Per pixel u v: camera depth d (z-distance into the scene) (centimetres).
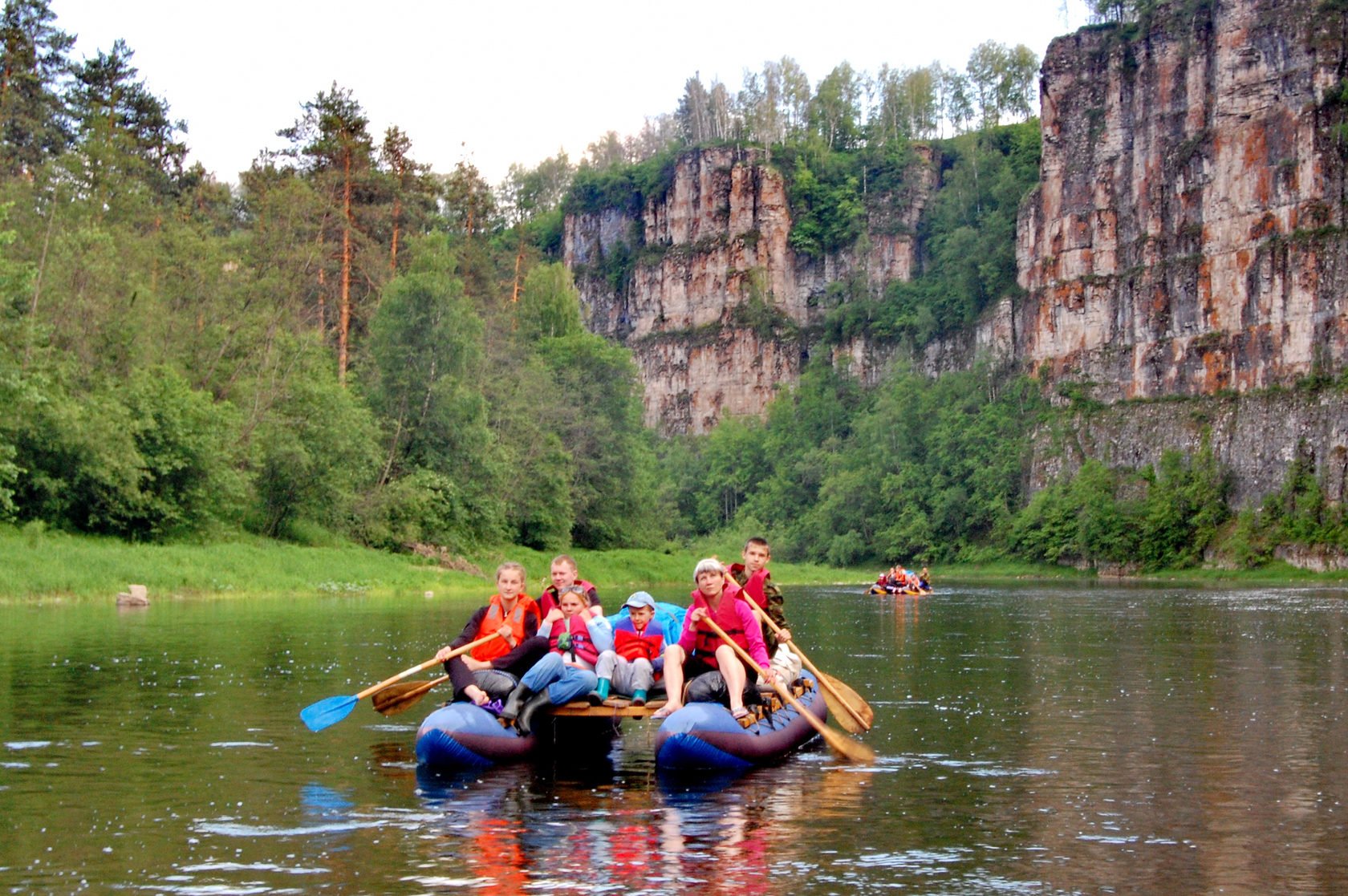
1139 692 1630
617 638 1233
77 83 6738
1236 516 9569
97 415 4003
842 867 772
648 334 15700
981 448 11669
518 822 882
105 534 4131
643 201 16350
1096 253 11350
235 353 5272
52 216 4500
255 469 4788
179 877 740
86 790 970
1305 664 2012
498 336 7062
